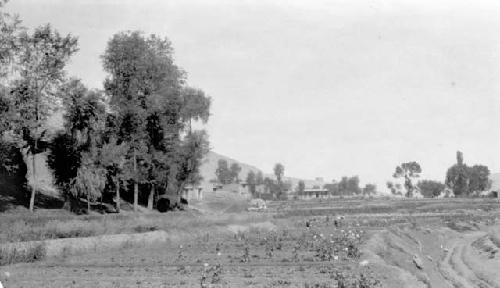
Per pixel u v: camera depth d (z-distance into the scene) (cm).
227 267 3403
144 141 7669
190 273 3120
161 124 7825
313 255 4047
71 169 6384
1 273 3111
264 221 7931
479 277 5028
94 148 6531
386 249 4962
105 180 6900
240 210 12269
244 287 2623
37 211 5850
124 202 8225
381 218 10019
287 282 2770
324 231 6631
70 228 4541
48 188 6994
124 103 7456
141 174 7706
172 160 8162
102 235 4741
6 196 6034
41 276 3014
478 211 12606
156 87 7788
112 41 7538
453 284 4591
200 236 5828
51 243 4141
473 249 6844
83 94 6419
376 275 3045
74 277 2973
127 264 3550
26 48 5888
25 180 6669
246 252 3853
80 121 6431
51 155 6469
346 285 2612
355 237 5225
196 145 8794
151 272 3170
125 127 7550
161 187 8662
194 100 8519
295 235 5969
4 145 5944
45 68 6009
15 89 5862
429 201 16362
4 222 4469
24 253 3734
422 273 4541
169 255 4122
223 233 6269
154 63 7644
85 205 7012
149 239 5066
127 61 7456
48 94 6119
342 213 11406
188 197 13412
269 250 4472
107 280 2861
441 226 9419
